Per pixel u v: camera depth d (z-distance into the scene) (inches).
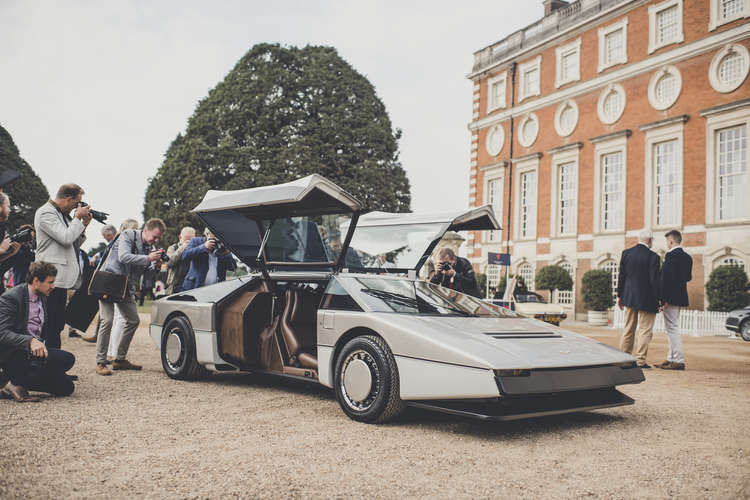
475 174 1251.2
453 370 165.3
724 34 810.2
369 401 184.5
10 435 158.2
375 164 1193.4
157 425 175.6
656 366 342.6
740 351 473.4
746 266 773.3
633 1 932.6
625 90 949.8
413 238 261.4
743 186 792.9
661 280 336.5
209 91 1299.2
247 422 182.5
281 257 248.1
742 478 137.3
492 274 1202.0
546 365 166.7
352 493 120.6
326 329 204.7
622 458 152.6
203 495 117.6
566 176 1061.8
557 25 1082.7
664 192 892.6
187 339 256.2
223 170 1168.8
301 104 1222.3
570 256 1031.0
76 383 242.8
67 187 250.8
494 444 163.6
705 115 829.2
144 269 283.6
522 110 1140.5
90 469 132.4
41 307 215.0
